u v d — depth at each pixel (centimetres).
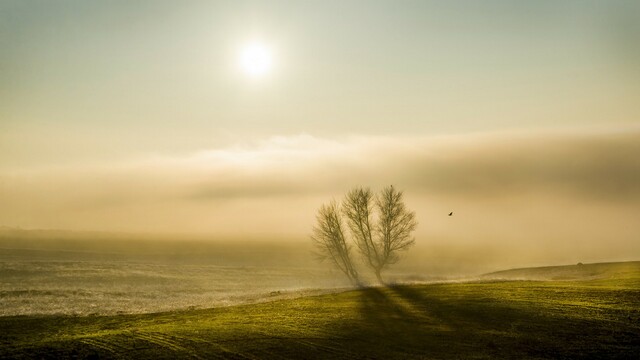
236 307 5097
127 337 3247
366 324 3662
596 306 4028
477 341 3053
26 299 5841
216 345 3019
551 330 3247
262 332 3403
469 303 4512
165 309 5178
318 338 3206
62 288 7150
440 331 3372
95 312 4959
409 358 2719
